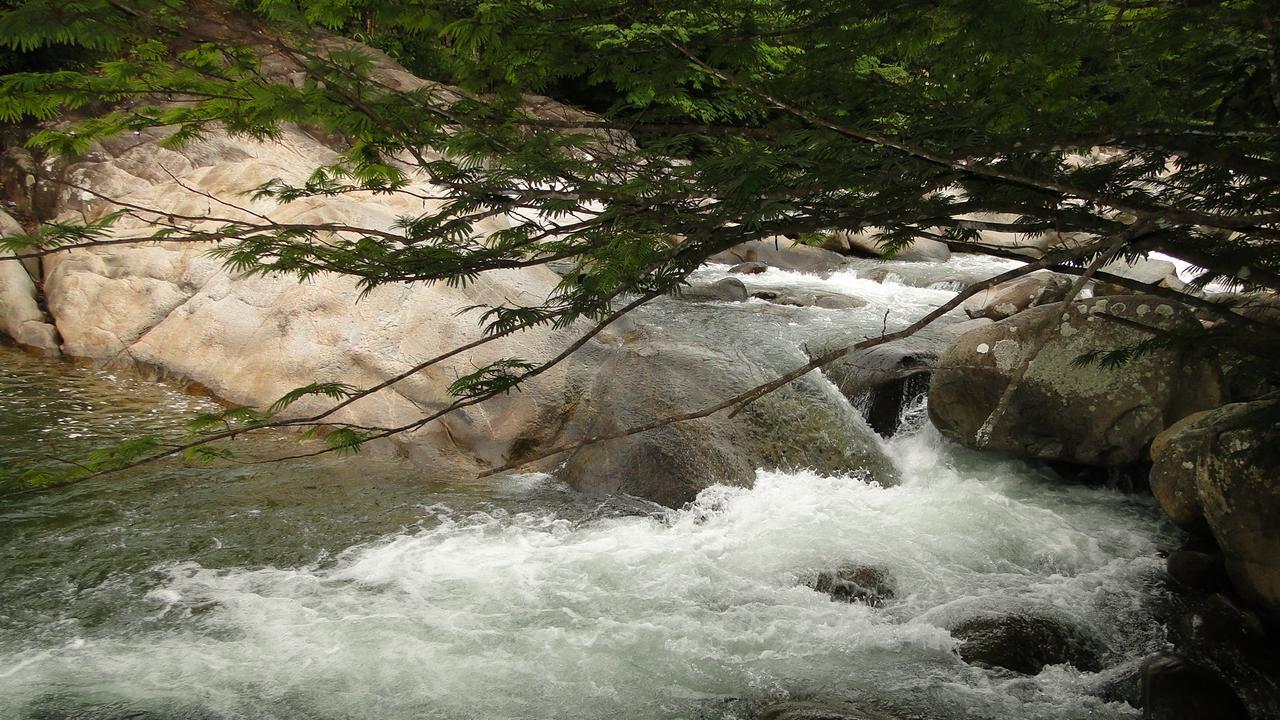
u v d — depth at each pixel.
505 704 4.54
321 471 7.15
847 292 12.02
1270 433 4.84
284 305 8.30
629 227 3.26
